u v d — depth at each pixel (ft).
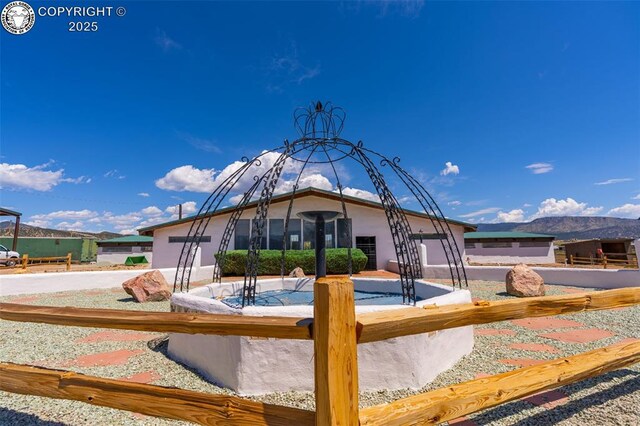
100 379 6.22
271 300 17.81
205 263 48.93
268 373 9.45
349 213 51.31
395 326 5.16
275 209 49.88
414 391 9.45
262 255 42.78
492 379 6.15
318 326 4.51
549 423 7.60
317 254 16.78
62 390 6.40
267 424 4.75
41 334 16.53
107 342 15.10
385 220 51.62
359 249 47.16
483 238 80.84
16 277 31.19
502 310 6.62
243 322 5.19
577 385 9.60
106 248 92.38
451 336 11.66
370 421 4.49
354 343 4.55
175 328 5.63
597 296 8.30
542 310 7.33
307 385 9.43
